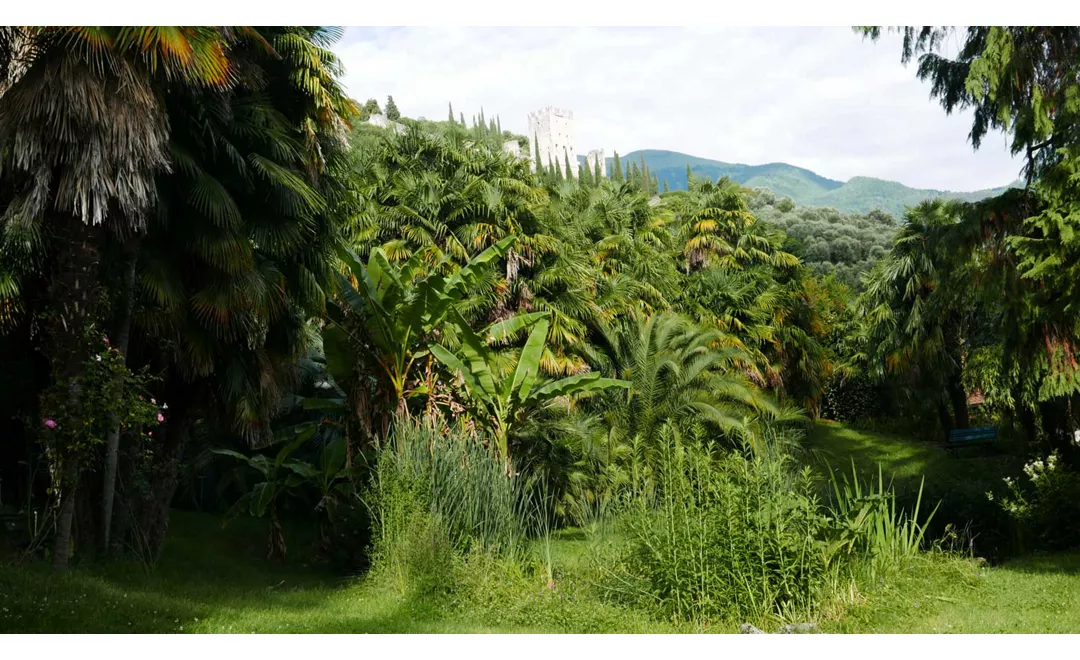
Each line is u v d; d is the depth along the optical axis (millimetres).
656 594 7242
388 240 17859
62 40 7109
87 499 9469
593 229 23031
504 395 11977
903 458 25938
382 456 10227
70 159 7195
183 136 9234
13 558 8289
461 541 9141
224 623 6918
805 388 30406
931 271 22312
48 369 9758
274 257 10961
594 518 9117
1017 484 13648
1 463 11172
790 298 30000
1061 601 7402
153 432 10633
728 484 7199
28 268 8391
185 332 9812
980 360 19547
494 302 17266
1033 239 10898
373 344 11922
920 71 12789
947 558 8859
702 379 16281
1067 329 11586
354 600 8680
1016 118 11383
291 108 11117
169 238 9391
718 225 29531
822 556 7145
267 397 11297
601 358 17359
